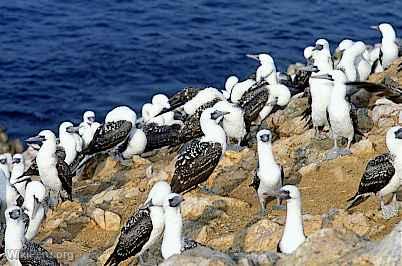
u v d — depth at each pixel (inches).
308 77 930.1
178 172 713.0
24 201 709.3
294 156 793.6
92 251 676.7
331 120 761.6
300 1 1937.7
